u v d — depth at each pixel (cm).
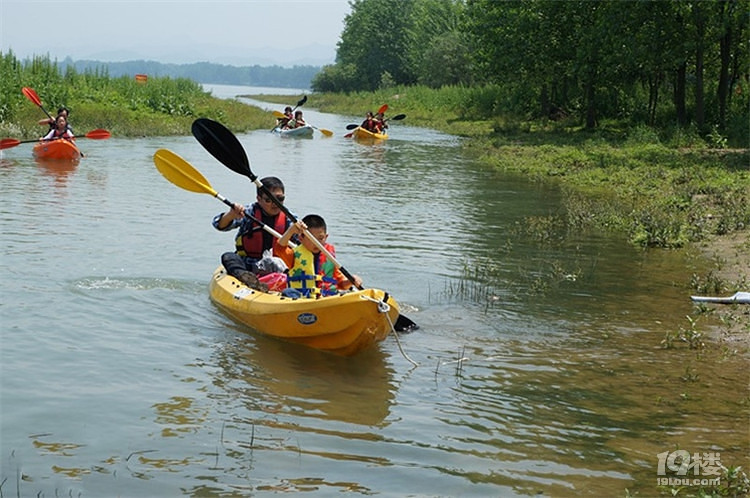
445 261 1038
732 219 1311
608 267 1036
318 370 651
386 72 8400
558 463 496
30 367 619
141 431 522
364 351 699
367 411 567
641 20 2898
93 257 966
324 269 766
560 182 1944
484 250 1115
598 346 725
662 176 1936
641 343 737
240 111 3919
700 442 531
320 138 3225
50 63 3212
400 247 1109
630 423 560
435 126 4316
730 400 606
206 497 444
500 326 777
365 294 671
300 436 523
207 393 589
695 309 843
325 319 684
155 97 3397
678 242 1177
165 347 683
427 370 656
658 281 968
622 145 2714
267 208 835
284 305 711
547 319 803
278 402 579
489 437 530
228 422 541
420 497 448
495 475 477
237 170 834
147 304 796
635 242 1195
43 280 855
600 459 503
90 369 622
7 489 447
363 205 1463
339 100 7256
